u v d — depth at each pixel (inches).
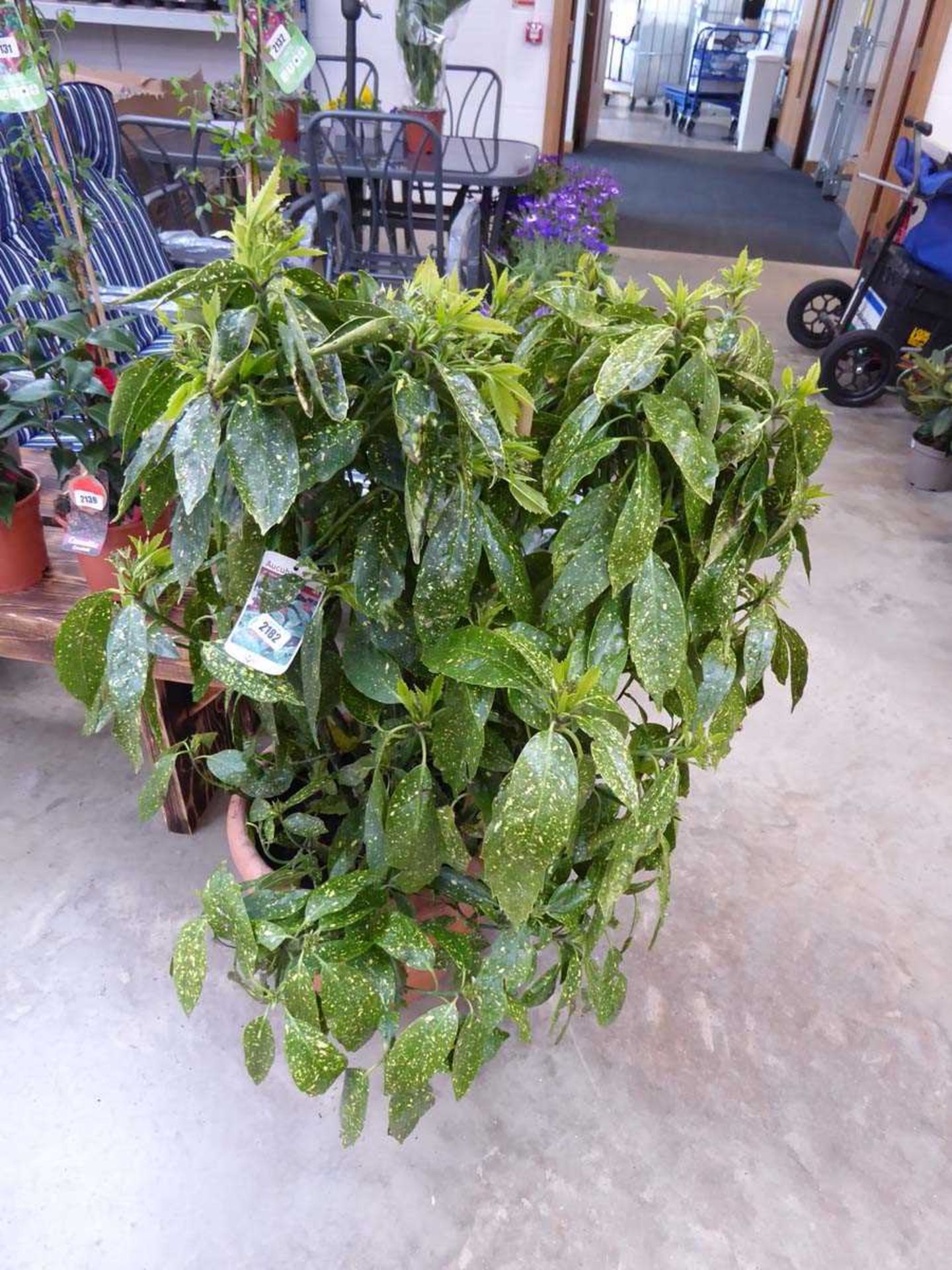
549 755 35.2
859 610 109.0
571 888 44.7
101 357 66.4
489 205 150.3
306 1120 56.5
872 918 72.0
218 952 65.2
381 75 211.8
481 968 43.6
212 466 32.6
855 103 285.6
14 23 57.2
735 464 39.0
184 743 50.5
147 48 203.9
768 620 44.7
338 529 40.7
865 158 236.5
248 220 33.3
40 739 82.3
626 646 40.5
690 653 46.5
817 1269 51.4
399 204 154.8
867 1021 64.5
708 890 73.2
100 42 203.3
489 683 36.0
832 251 242.8
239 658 40.2
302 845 53.1
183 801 71.1
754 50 399.5
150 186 151.6
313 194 112.9
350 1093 42.3
